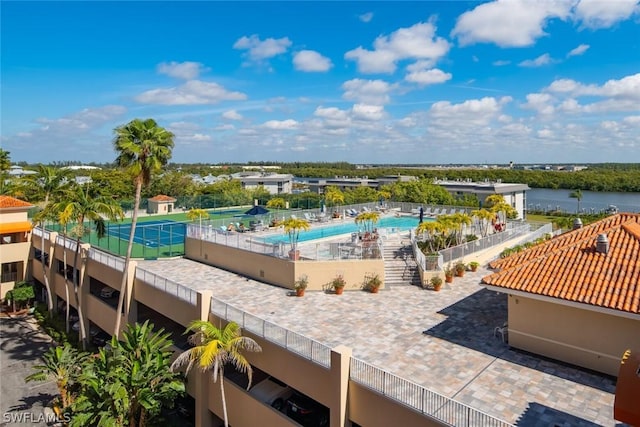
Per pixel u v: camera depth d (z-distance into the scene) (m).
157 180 82.62
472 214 38.31
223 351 16.75
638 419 10.44
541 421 12.88
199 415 20.97
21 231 43.59
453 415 12.27
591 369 15.88
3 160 71.12
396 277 28.11
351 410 15.10
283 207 58.59
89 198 31.47
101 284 37.72
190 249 35.44
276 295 25.58
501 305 23.25
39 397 26.95
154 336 21.58
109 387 18.84
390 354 17.52
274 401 18.52
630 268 16.17
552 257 18.42
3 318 40.09
